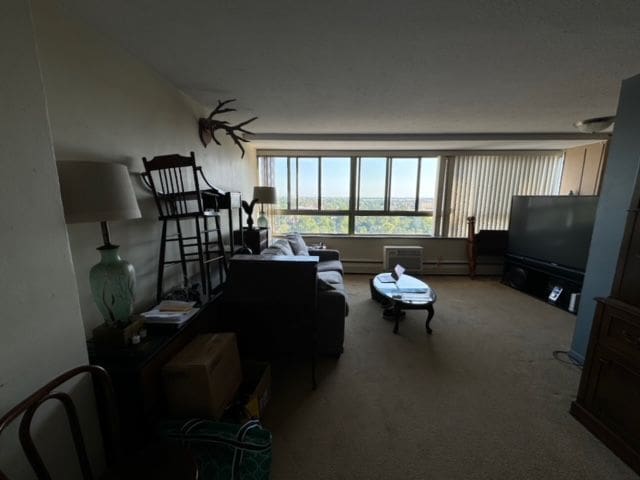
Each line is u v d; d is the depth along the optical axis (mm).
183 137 2193
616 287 1452
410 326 2861
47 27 1110
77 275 1275
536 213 3721
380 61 1694
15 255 803
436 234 4727
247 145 4027
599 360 1494
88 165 1044
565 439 1500
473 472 1323
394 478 1297
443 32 1389
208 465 1141
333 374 2072
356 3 1169
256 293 1871
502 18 1269
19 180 811
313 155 4660
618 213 1868
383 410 1714
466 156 4473
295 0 1146
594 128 2816
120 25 1317
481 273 4758
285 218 4875
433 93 2201
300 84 2045
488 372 2094
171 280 2068
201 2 1154
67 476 971
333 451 1433
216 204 2285
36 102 853
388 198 4758
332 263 4000
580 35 1396
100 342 1215
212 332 1837
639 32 1358
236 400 1526
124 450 1177
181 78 1934
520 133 3535
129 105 1593
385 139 3633
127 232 1600
